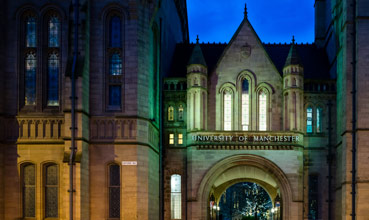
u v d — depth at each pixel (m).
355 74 41.69
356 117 41.28
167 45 51.28
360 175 40.56
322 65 52.50
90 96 39.81
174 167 47.03
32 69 40.84
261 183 58.53
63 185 37.50
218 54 53.28
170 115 47.75
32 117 39.78
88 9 39.62
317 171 47.09
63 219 36.66
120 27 40.69
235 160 44.88
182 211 46.50
